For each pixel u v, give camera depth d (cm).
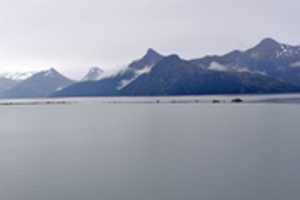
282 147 2161
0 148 2367
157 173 1566
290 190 1276
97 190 1326
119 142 2583
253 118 4581
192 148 2225
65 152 2172
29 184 1421
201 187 1334
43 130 3644
